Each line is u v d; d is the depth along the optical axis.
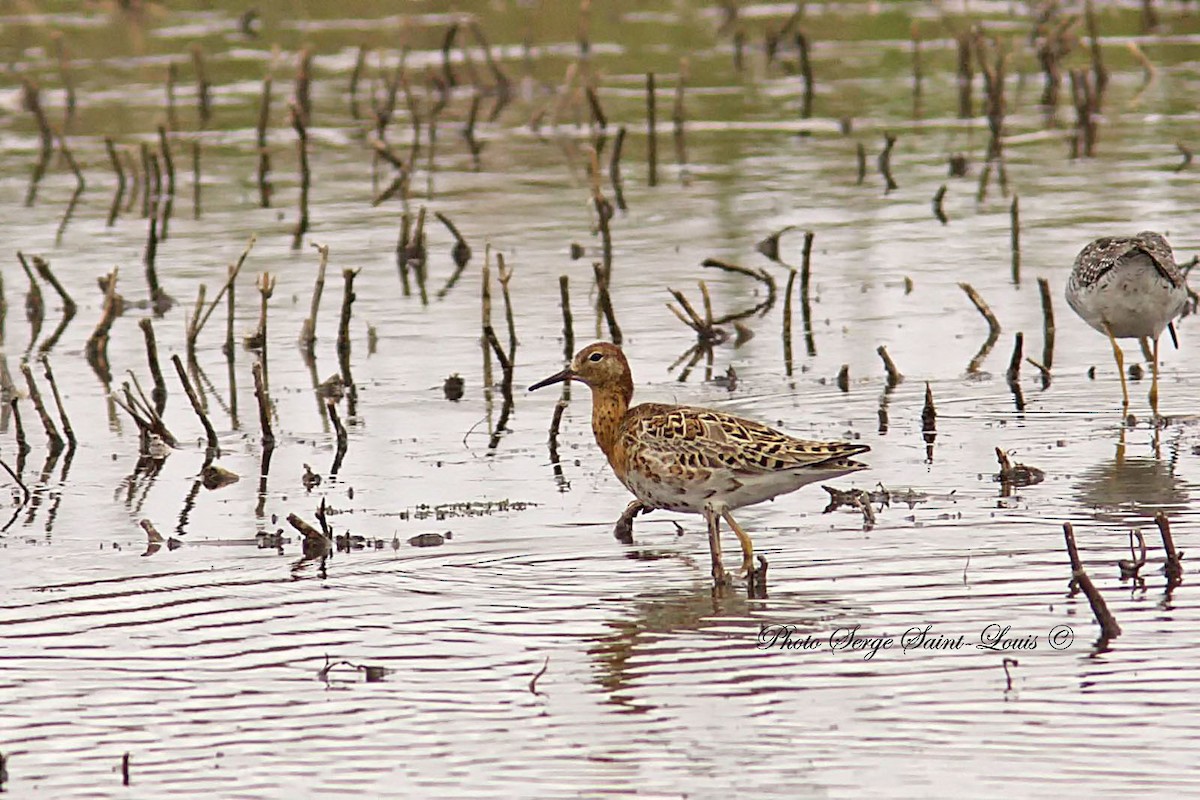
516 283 21.06
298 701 9.64
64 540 12.71
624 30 38.16
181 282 21.34
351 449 15.13
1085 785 8.25
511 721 9.27
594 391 12.99
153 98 32.88
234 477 14.28
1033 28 34.88
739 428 11.67
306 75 31.55
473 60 35.31
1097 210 23.31
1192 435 14.68
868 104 31.34
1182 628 10.17
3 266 22.17
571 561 11.98
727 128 29.94
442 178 26.97
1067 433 14.88
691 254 22.16
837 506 13.03
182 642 10.57
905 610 10.70
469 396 16.81
